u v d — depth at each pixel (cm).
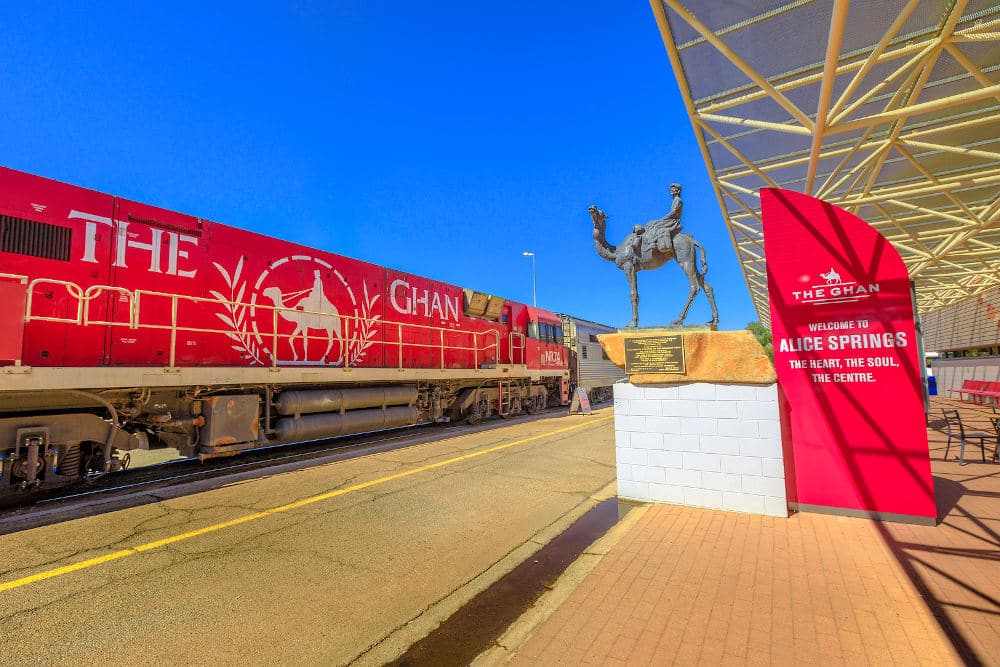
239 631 300
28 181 595
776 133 740
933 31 508
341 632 303
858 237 489
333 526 499
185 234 761
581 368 2244
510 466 801
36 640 284
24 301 523
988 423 1130
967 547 389
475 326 1459
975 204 994
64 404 605
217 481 686
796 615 287
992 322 1875
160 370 651
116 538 457
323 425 930
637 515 496
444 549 446
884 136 731
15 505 569
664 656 248
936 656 243
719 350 519
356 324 1046
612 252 645
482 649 286
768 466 492
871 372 479
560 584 352
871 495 471
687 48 564
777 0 485
